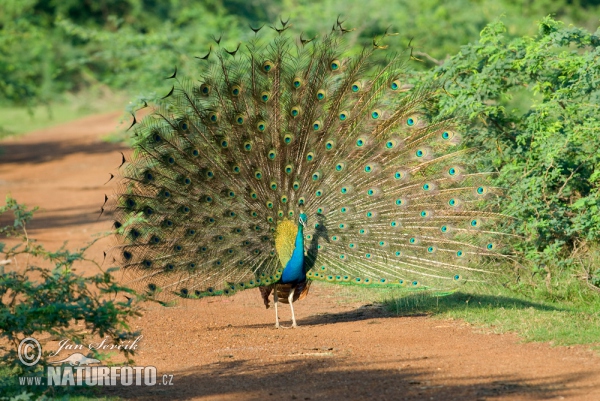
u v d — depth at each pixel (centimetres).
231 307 2200
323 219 1867
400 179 1880
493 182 2103
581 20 6297
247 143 1866
